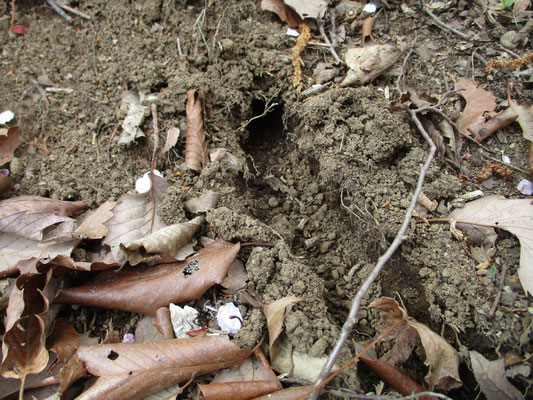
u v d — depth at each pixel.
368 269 0.32
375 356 0.28
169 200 0.32
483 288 0.29
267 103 0.38
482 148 0.34
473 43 0.37
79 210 0.33
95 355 0.25
